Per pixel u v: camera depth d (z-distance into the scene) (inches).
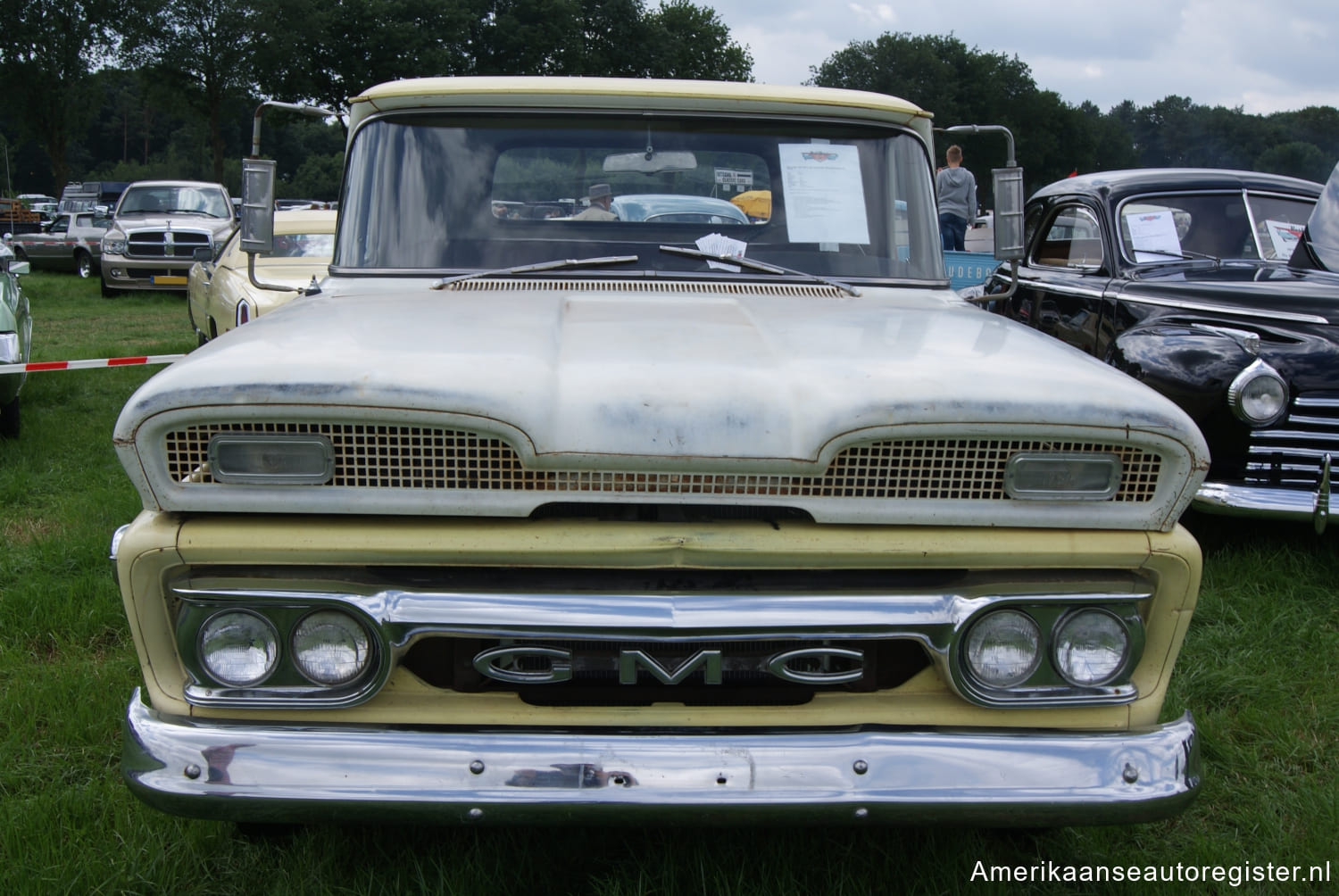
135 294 675.4
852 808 75.5
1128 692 81.0
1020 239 129.9
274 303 260.8
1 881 90.7
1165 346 187.0
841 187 125.4
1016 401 76.3
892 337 91.4
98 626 148.8
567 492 76.1
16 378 243.6
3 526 196.7
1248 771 117.6
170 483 75.9
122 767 77.6
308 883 91.3
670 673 77.7
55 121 1637.6
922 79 2891.2
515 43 1867.6
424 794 74.6
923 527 78.8
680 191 123.2
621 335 88.4
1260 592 169.8
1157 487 79.1
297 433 75.4
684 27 2311.8
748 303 106.7
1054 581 81.0
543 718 79.8
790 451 75.6
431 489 76.4
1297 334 183.9
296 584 77.7
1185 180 247.3
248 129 3348.9
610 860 96.5
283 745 76.0
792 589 79.7
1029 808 76.7
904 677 84.5
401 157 122.0
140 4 1539.1
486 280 114.4
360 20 1624.0
